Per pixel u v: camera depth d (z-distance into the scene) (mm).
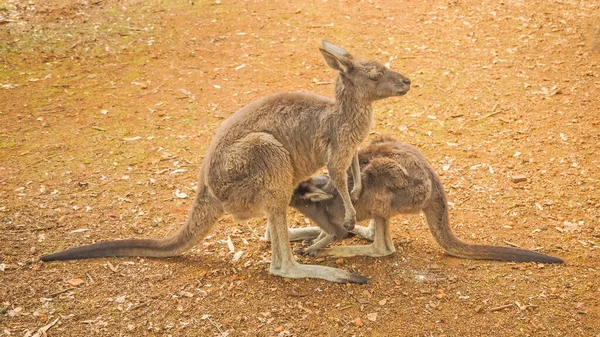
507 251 4230
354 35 6133
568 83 5555
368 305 4031
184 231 4203
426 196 4184
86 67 5746
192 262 4254
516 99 5426
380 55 5895
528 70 5703
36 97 5418
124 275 4160
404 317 3979
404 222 4539
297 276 4148
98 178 4762
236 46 6008
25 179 4730
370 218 4281
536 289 4090
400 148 4281
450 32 6164
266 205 4094
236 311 4004
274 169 4059
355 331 3922
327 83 5590
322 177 4379
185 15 6406
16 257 4227
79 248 4219
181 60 5840
